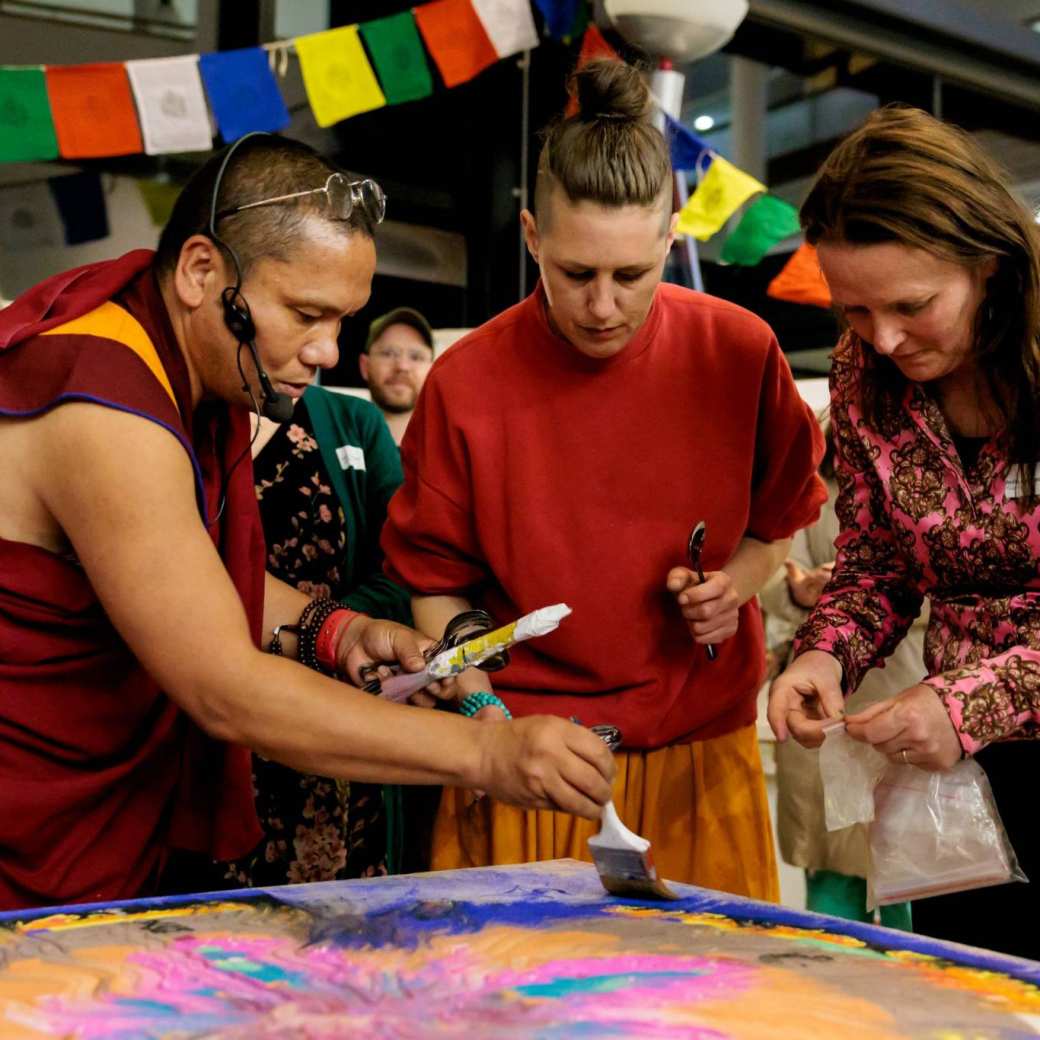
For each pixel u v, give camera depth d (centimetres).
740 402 154
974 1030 79
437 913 107
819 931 102
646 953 96
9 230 321
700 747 162
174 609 107
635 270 138
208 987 88
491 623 139
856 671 142
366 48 268
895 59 458
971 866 126
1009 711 123
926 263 117
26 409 111
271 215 113
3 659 116
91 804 121
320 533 187
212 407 129
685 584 151
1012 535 128
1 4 323
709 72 495
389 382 281
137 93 242
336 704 107
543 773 104
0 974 90
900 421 136
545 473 154
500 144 387
